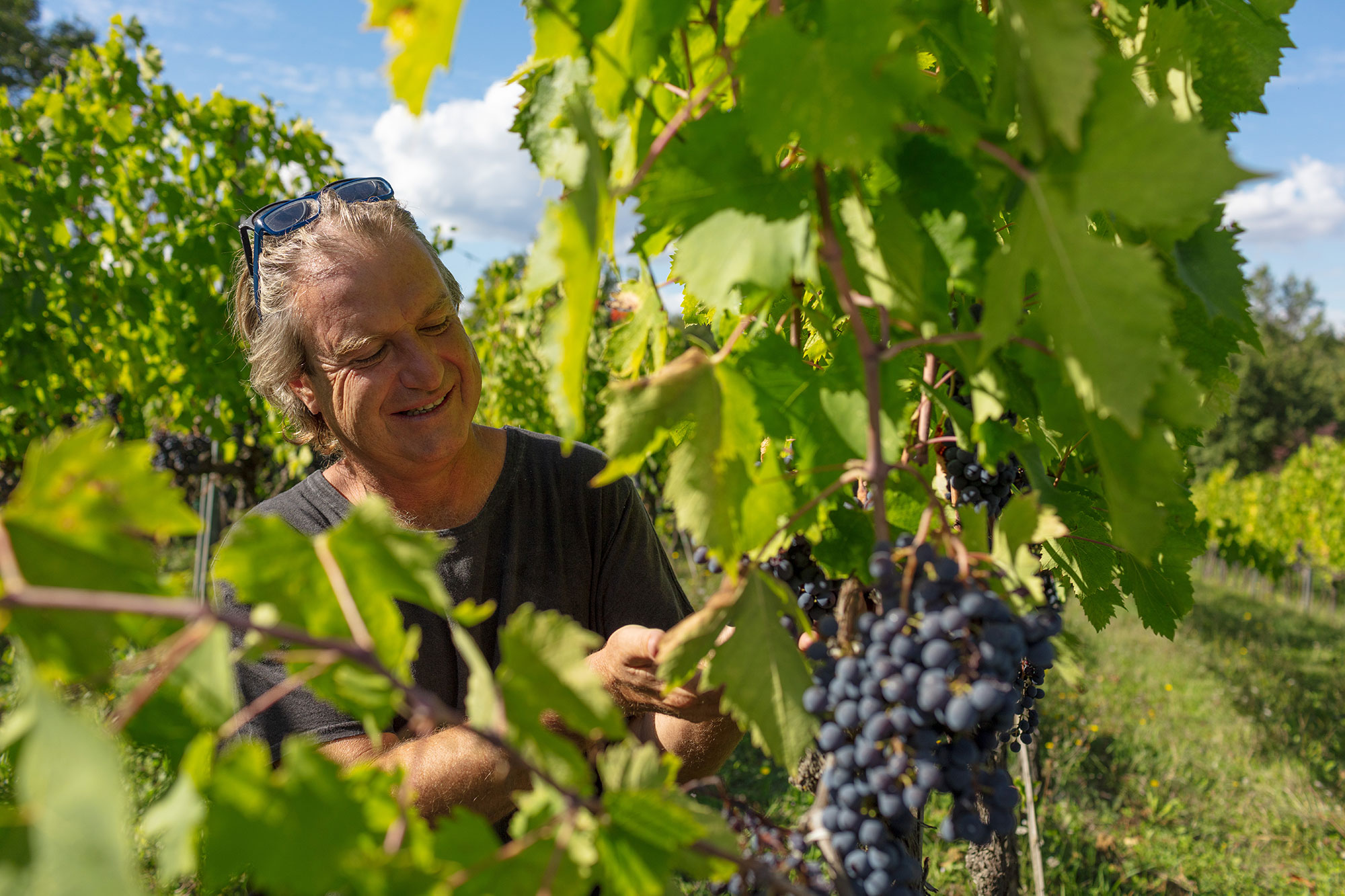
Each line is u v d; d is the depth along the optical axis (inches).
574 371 28.7
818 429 36.7
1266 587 684.1
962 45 33.9
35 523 23.5
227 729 24.5
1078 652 43.8
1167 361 28.4
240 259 76.9
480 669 26.9
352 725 60.9
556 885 24.8
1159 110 28.5
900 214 31.9
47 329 212.7
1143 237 40.4
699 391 33.6
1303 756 261.6
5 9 1039.6
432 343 67.4
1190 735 273.3
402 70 24.9
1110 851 191.8
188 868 22.3
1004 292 30.7
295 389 72.8
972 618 31.4
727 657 34.9
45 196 204.4
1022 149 30.1
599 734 26.5
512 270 350.6
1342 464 636.7
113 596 21.7
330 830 24.1
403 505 71.1
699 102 32.5
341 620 28.1
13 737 20.9
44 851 19.3
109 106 223.1
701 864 29.0
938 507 34.9
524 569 71.2
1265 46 44.8
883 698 31.9
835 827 33.8
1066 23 27.8
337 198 67.2
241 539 26.3
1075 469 53.6
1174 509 48.5
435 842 25.5
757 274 30.6
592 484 31.5
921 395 42.4
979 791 33.2
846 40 27.2
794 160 36.2
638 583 74.9
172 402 269.6
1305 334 2326.5
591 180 29.0
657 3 32.5
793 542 42.5
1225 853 199.6
